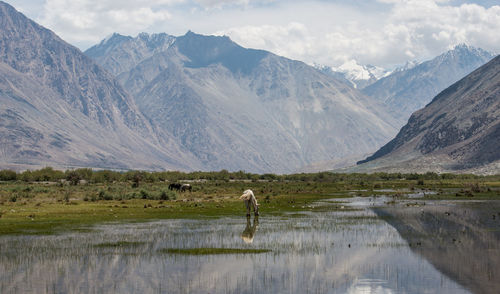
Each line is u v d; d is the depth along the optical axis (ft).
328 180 559.79
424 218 157.58
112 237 118.62
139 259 94.99
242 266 89.56
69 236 120.26
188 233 124.98
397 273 84.07
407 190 337.11
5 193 258.37
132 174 488.85
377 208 194.08
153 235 121.80
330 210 185.68
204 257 96.89
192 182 440.86
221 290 74.95
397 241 113.91
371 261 92.99
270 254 99.55
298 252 101.55
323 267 88.63
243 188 340.59
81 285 77.61
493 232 126.62
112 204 203.51
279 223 144.87
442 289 74.38
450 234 123.65
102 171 485.56
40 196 247.09
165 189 246.68
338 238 117.80
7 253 99.96
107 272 85.30
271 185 400.67
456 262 91.81
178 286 77.05
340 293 73.15
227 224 142.82
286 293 73.26
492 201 227.61
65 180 467.93
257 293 73.46
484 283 77.51
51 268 88.07
